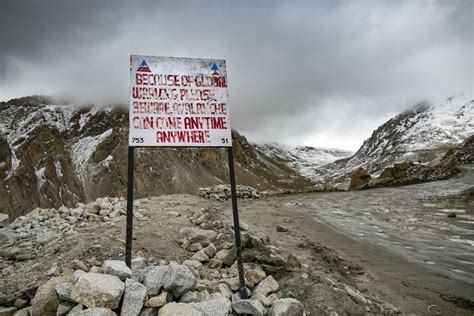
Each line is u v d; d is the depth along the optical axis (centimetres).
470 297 567
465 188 2612
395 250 893
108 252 602
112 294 353
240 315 407
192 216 1062
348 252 852
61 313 357
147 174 18038
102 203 1127
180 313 354
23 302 418
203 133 545
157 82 543
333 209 1725
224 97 567
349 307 488
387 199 2175
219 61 577
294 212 1580
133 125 519
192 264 596
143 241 709
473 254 859
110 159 18850
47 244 709
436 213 1552
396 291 584
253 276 537
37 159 17050
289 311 407
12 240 761
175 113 540
